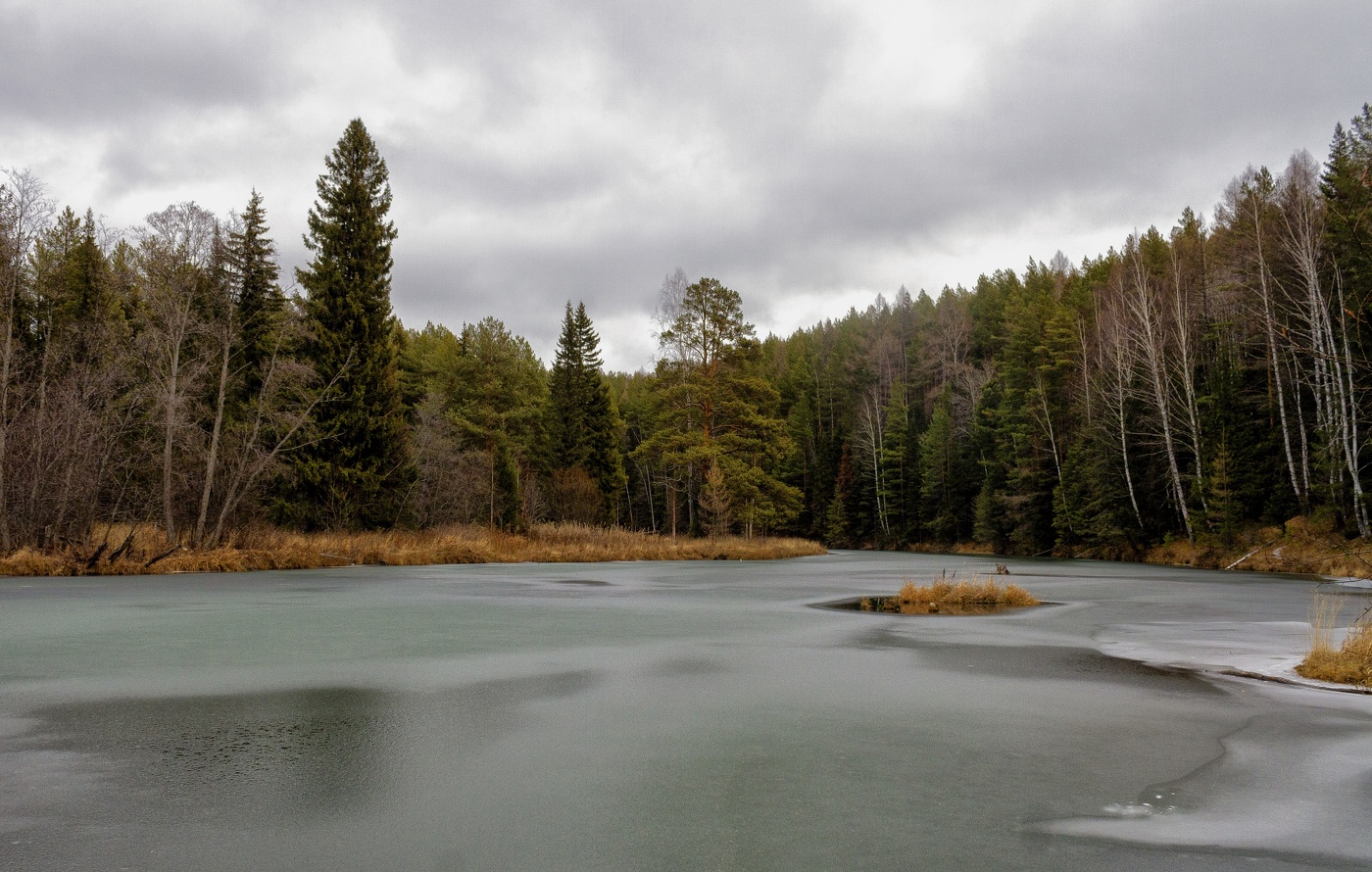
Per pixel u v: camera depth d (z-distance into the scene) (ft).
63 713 23.07
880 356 304.30
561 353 209.97
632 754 19.15
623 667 30.58
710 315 153.48
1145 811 15.61
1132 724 22.38
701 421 156.76
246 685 27.02
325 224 126.93
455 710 23.56
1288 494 120.88
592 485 183.32
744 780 17.35
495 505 157.69
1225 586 77.92
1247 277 134.72
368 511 121.70
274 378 105.19
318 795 16.30
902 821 15.01
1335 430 101.91
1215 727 22.11
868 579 83.41
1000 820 15.10
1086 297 216.95
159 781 17.11
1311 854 13.56
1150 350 140.15
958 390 266.36
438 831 14.42
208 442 109.19
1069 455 170.91
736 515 152.25
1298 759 19.07
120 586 67.26
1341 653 30.50
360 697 25.30
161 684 27.12
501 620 45.06
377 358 124.36
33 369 109.70
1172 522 147.23
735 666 30.94
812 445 288.10
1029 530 181.16
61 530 89.56
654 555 130.52
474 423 203.10
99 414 99.09
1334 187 105.60
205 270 99.55
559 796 16.33
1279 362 122.01
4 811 15.31
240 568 90.33
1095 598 64.34
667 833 14.38
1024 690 26.91
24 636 37.93
